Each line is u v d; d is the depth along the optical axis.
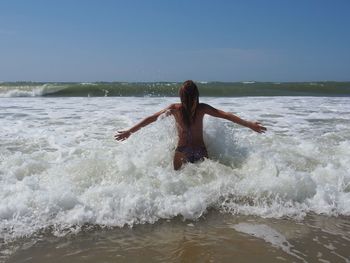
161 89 18.25
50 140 6.00
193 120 4.34
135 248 2.68
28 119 8.36
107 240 2.79
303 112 9.93
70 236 2.82
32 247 2.65
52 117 8.70
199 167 4.07
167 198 3.36
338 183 3.77
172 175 3.85
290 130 7.07
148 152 4.52
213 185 3.68
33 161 4.34
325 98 15.12
